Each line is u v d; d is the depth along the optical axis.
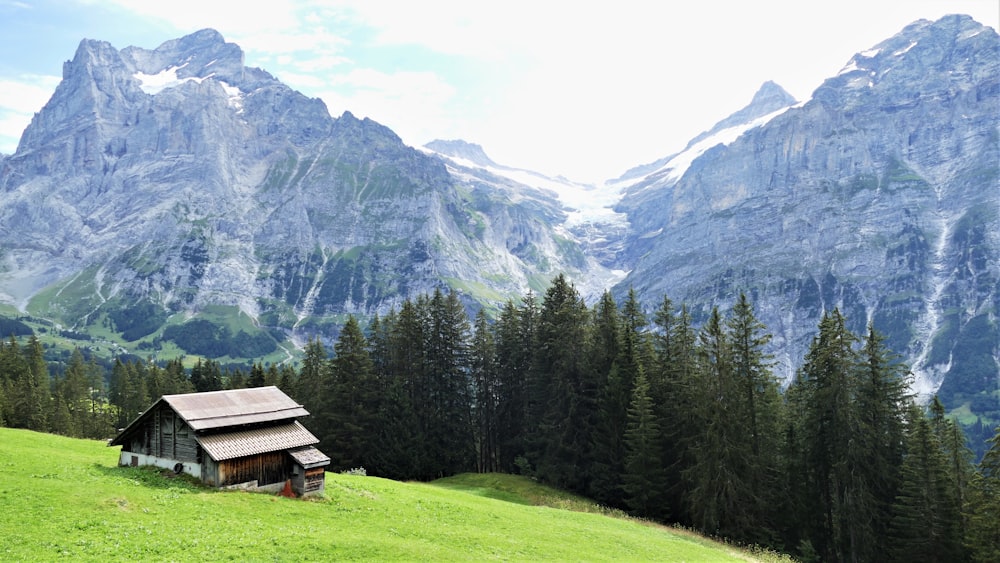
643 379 62.84
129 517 27.95
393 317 88.12
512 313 86.06
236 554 24.89
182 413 36.12
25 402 97.94
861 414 55.69
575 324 73.75
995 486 49.41
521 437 78.94
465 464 81.12
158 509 29.89
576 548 36.31
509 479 69.69
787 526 57.56
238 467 36.16
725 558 42.56
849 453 53.59
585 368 70.44
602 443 67.06
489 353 86.69
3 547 22.45
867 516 52.62
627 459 62.22
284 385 89.50
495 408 86.94
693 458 60.56
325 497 38.16
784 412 65.06
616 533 43.94
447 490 55.62
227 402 39.47
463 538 33.72
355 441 73.44
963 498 53.62
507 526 39.41
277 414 40.09
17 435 55.16
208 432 36.47
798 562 51.00
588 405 70.38
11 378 113.12
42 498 28.72
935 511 52.12
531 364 78.62
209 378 117.50
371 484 46.72
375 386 80.00
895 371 56.91
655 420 63.94
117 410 137.50
